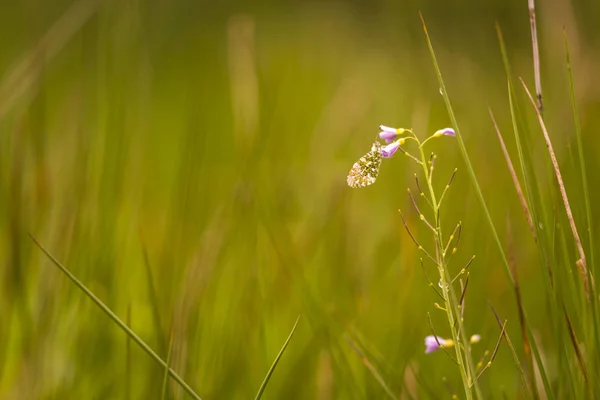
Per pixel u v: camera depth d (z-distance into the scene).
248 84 1.48
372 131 2.14
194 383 1.17
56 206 1.34
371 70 3.16
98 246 1.28
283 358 1.28
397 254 1.46
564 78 1.54
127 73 1.47
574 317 1.14
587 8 1.85
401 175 1.74
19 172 1.26
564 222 1.12
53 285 1.24
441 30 3.45
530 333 1.03
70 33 1.45
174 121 2.56
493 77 2.69
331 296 1.32
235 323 1.25
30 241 1.28
